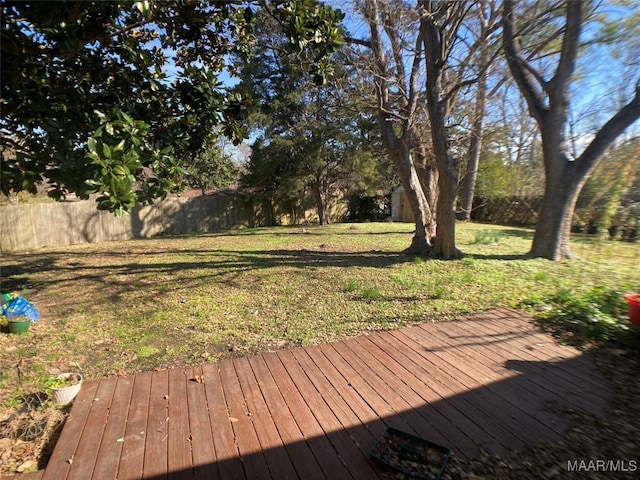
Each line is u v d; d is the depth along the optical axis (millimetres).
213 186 24031
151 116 4289
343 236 12719
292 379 3158
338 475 2098
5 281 6977
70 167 2824
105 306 5391
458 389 2984
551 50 8719
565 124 7617
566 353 3621
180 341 4062
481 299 5266
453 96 8398
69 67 3709
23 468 2217
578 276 6242
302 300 5414
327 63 4066
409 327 4293
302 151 15031
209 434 2457
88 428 2525
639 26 6961
